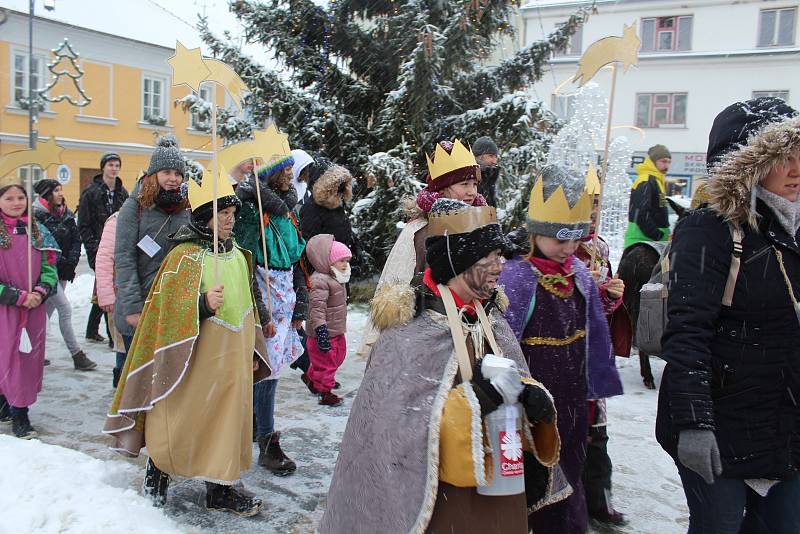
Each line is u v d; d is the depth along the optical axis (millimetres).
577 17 10289
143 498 3406
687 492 2578
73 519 2977
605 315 3070
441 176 3709
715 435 2432
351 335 7598
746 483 2490
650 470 4305
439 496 2080
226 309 3354
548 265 2848
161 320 3250
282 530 3391
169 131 26531
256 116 9930
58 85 22688
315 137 9656
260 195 4047
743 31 25516
